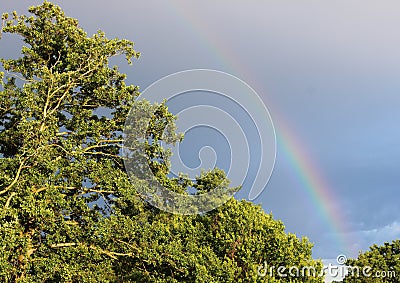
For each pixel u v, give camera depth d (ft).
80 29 102.01
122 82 103.60
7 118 96.12
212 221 109.09
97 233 84.58
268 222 107.55
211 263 94.99
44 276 78.54
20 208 79.61
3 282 72.28
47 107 92.89
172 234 98.94
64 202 82.74
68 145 89.45
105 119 103.96
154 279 92.27
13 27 97.86
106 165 92.94
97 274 83.35
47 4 99.76
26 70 97.35
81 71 97.45
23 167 83.20
